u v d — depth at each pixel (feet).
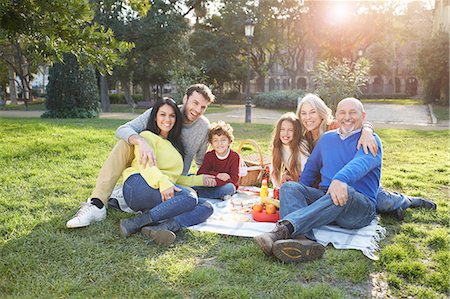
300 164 14.66
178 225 12.09
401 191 17.87
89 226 12.42
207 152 15.98
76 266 9.98
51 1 9.50
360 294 8.99
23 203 14.58
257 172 18.62
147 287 9.06
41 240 11.35
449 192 17.75
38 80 178.09
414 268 10.00
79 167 20.98
